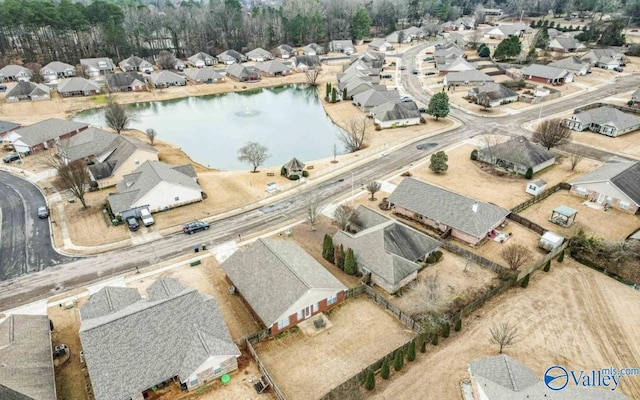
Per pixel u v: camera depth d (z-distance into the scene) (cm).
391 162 8006
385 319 4209
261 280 4344
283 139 10025
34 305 4484
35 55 16275
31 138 8806
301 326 4128
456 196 5675
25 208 6531
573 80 12900
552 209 6156
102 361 3303
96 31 17375
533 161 7094
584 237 5059
